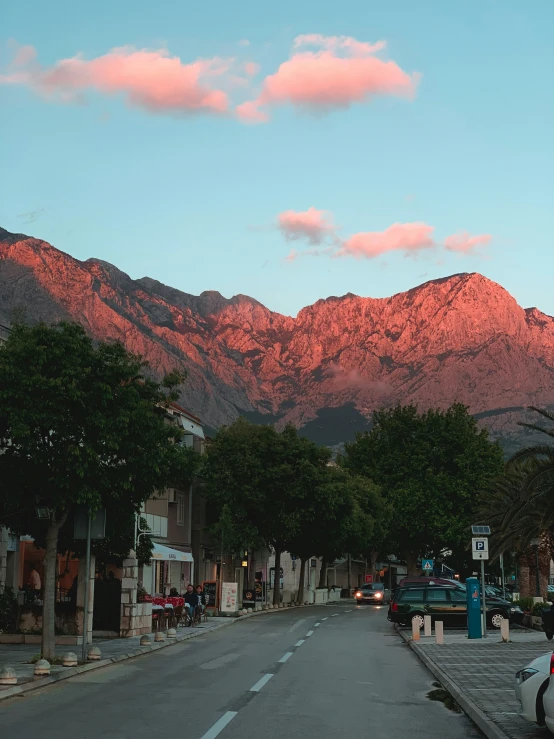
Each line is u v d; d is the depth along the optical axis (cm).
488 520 4625
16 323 2031
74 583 2869
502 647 2675
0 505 2050
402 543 9038
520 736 1104
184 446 2205
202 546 6284
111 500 2202
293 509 6191
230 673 1906
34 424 1900
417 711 1395
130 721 1227
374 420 9144
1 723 1199
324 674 1916
